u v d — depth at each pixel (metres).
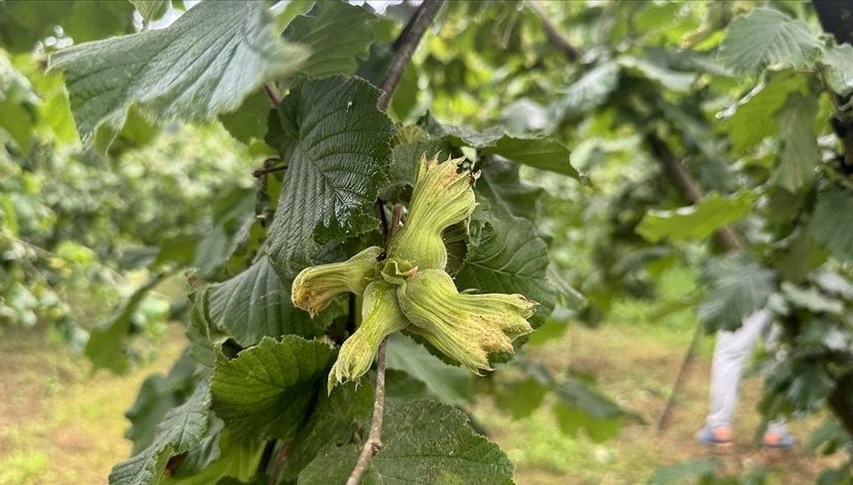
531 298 0.32
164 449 0.27
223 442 0.32
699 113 0.78
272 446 0.34
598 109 0.82
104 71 0.23
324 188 0.26
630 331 2.56
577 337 2.49
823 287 0.61
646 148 0.87
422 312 0.24
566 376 0.95
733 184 0.79
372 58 0.41
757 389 1.94
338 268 0.25
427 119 0.37
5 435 1.21
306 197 0.26
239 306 0.31
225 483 0.33
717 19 0.67
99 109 0.23
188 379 0.44
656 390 2.05
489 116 1.00
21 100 0.62
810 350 0.62
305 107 0.29
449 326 0.23
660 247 0.97
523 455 1.63
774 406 0.69
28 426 1.25
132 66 0.23
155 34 0.25
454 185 0.26
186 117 0.20
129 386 1.49
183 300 0.57
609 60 0.79
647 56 0.76
